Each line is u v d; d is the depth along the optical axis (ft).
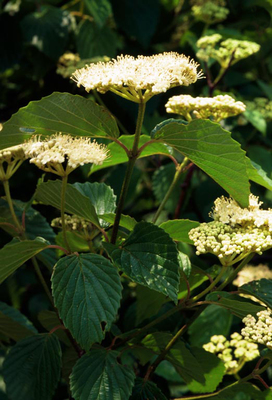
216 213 3.08
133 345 3.11
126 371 2.92
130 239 2.90
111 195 3.32
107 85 2.82
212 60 4.69
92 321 2.77
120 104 4.48
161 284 2.82
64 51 4.69
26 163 4.74
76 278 2.81
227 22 5.22
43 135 2.93
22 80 5.25
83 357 2.94
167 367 3.74
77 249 3.46
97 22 4.38
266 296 2.97
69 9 5.17
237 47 4.02
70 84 4.94
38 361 3.08
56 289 2.80
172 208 4.35
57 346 3.10
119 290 2.81
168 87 2.82
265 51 5.32
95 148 2.91
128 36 5.08
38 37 4.64
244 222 3.02
